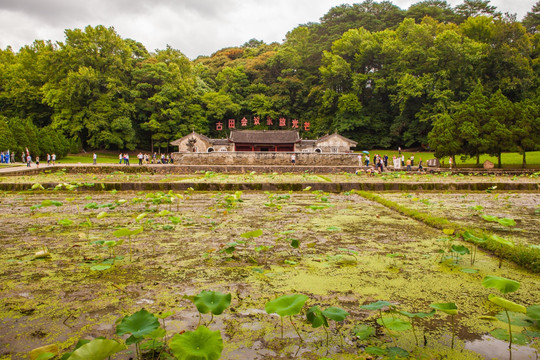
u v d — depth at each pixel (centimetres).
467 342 197
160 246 407
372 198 888
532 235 457
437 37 4128
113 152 4800
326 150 3941
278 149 4203
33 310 236
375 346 191
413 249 395
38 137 3572
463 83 4219
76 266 332
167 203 782
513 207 736
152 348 191
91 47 4438
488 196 980
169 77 4891
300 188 1157
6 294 263
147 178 1608
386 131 4950
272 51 6569
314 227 518
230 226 525
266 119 5922
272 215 629
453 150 2534
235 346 192
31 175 1870
